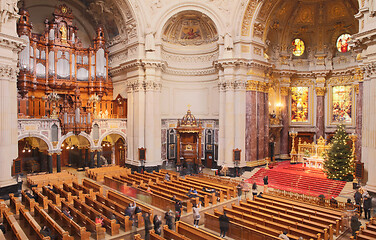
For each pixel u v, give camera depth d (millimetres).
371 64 16750
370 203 15891
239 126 28422
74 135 29703
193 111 33344
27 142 28188
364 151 18125
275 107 34219
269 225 13781
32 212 16672
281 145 34656
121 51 31938
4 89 19016
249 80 28422
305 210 15688
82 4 33219
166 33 31688
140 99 29266
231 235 13391
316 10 32969
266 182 22000
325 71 33250
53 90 29734
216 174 27891
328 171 23641
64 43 30172
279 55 34438
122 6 29234
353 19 31469
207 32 32188
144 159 28859
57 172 26516
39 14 31359
